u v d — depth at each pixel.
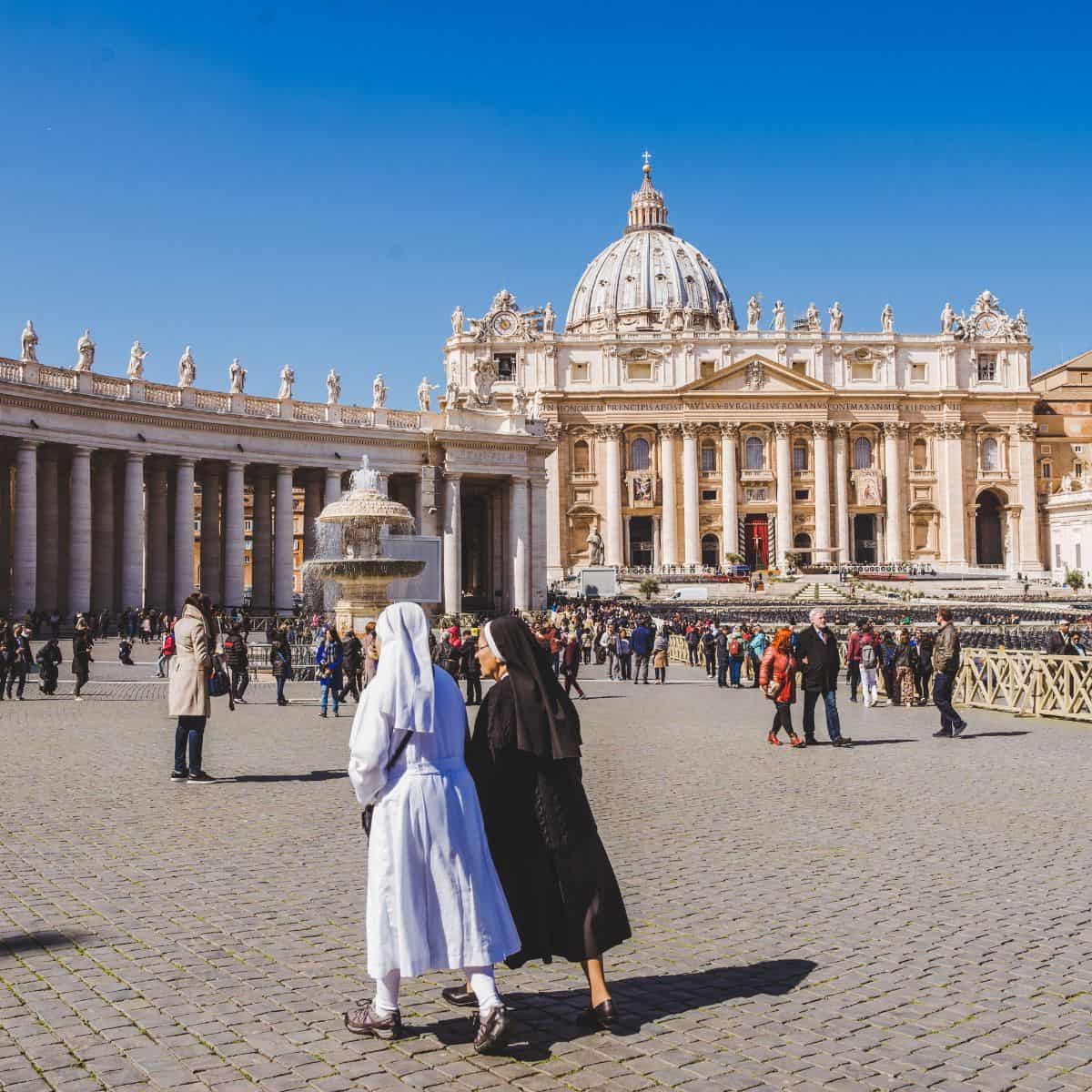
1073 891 11.43
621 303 188.75
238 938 9.64
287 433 69.38
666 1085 6.84
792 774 19.08
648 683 42.12
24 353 56.44
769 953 9.42
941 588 113.00
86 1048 7.29
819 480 138.50
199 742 17.53
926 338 142.12
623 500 138.62
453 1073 7.01
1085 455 148.50
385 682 7.60
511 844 8.19
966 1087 6.82
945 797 16.88
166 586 69.69
